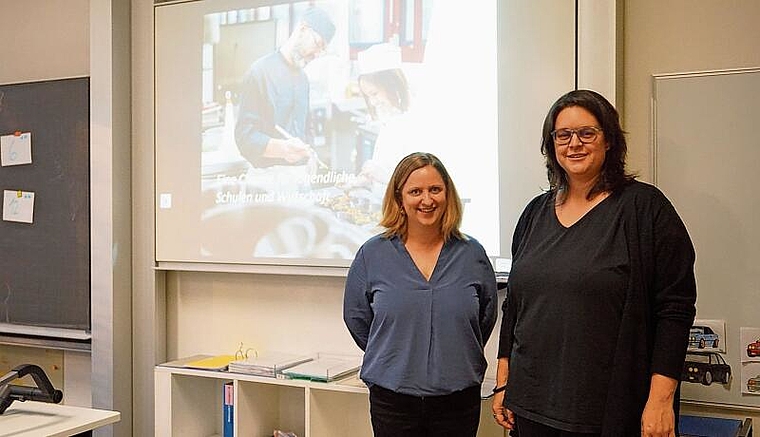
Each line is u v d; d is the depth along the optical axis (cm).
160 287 438
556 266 247
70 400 471
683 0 341
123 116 432
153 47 429
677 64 342
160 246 431
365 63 381
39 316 455
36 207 456
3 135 466
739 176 332
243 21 409
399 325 305
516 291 261
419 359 302
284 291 418
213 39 416
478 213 359
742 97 331
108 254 427
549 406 246
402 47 373
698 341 338
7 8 488
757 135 329
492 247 356
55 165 450
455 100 363
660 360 235
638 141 348
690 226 340
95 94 430
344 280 404
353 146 385
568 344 243
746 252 331
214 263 419
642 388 237
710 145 336
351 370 376
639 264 237
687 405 341
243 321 427
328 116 390
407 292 305
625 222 242
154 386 420
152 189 432
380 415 308
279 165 402
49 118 452
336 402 384
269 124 404
